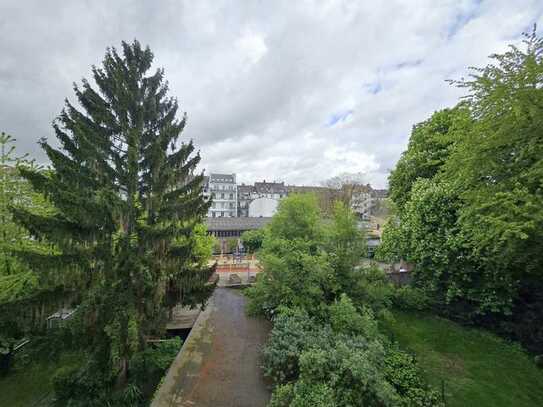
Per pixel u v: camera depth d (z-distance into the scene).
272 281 10.71
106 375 7.78
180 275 9.62
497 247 7.70
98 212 7.30
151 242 8.12
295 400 5.79
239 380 7.80
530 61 6.41
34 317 7.14
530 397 7.72
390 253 15.19
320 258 10.22
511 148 7.46
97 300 7.25
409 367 8.37
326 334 8.12
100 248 7.56
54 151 7.53
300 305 9.79
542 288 10.28
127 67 9.42
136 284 8.11
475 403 7.39
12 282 8.56
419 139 15.50
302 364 6.47
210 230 33.28
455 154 8.89
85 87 8.62
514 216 6.94
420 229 12.44
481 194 7.75
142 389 8.19
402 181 16.33
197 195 10.55
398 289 13.68
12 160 9.89
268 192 68.31
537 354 9.57
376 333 8.84
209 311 13.22
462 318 11.88
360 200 42.25
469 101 8.03
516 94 6.49
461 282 11.68
